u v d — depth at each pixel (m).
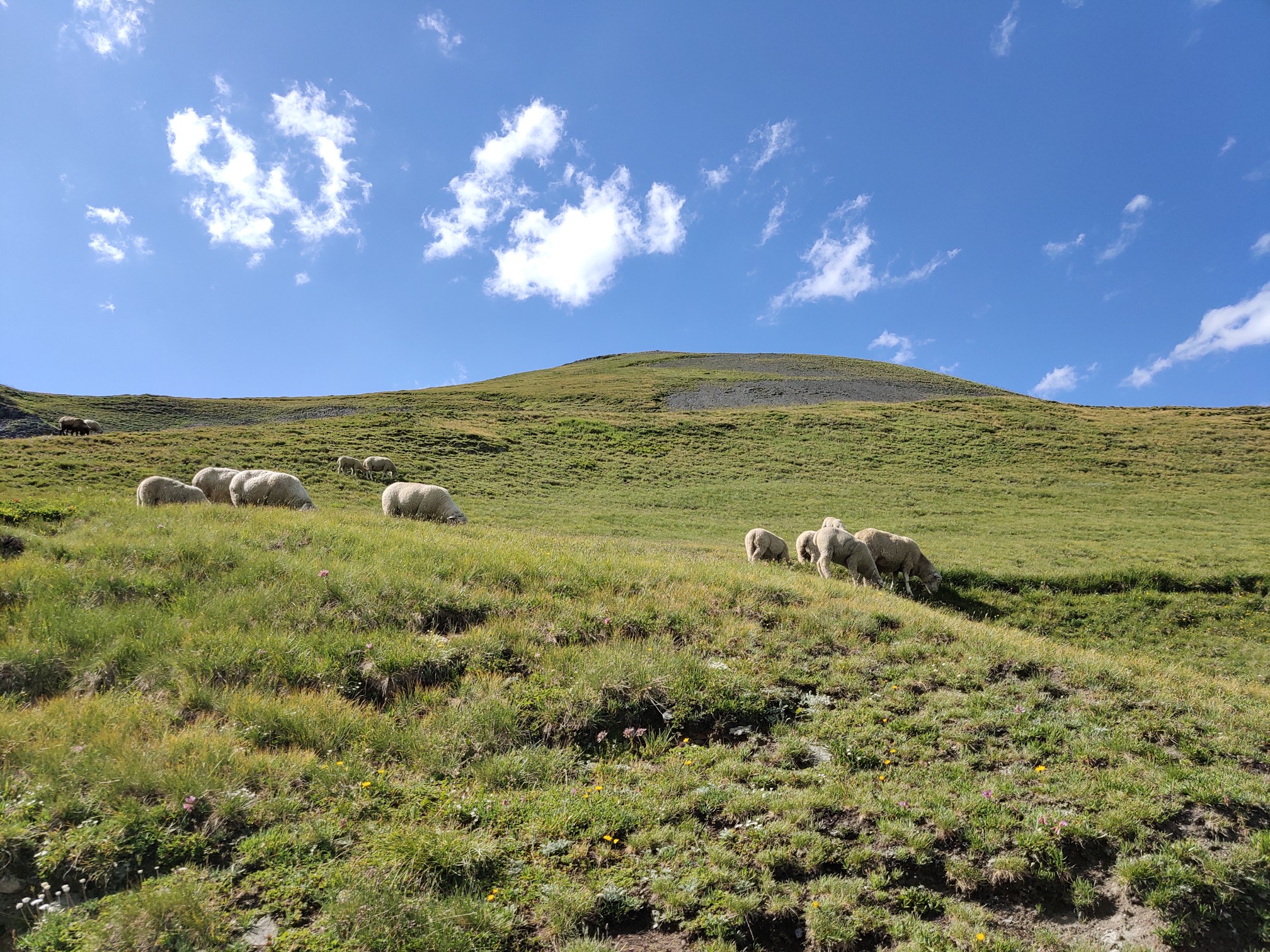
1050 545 27.83
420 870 5.60
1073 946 5.49
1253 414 63.09
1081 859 6.34
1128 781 7.27
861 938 5.45
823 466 46.91
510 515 31.75
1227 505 37.66
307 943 4.84
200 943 4.77
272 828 5.91
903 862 6.21
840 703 8.93
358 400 78.75
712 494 39.78
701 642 10.16
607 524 31.36
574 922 5.32
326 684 8.23
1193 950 5.61
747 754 7.84
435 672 8.70
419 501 19.20
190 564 10.68
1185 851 6.32
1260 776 7.64
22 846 5.34
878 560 20.28
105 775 6.04
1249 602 21.39
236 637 8.65
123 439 38.50
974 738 8.12
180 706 7.47
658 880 5.73
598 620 10.31
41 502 16.00
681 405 75.31
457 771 7.10
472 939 5.02
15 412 64.31
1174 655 18.61
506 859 5.88
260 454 38.38
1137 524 32.69
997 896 6.00
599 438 52.38
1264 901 5.98
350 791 6.54
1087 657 11.05
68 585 9.65
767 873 5.89
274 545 12.21
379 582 10.35
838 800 6.84
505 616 10.18
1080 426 58.06
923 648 10.59
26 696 7.53
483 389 89.44
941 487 41.66
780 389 83.12
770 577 13.62
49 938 4.69
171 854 5.57
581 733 8.03
